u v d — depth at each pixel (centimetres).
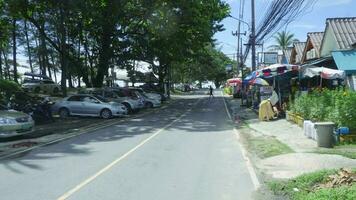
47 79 5238
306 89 2691
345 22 3008
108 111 3059
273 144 1656
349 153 1368
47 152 1536
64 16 3684
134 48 4091
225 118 3061
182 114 3469
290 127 2233
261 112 2723
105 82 5653
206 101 5638
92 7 3450
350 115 1571
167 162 1316
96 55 4178
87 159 1375
